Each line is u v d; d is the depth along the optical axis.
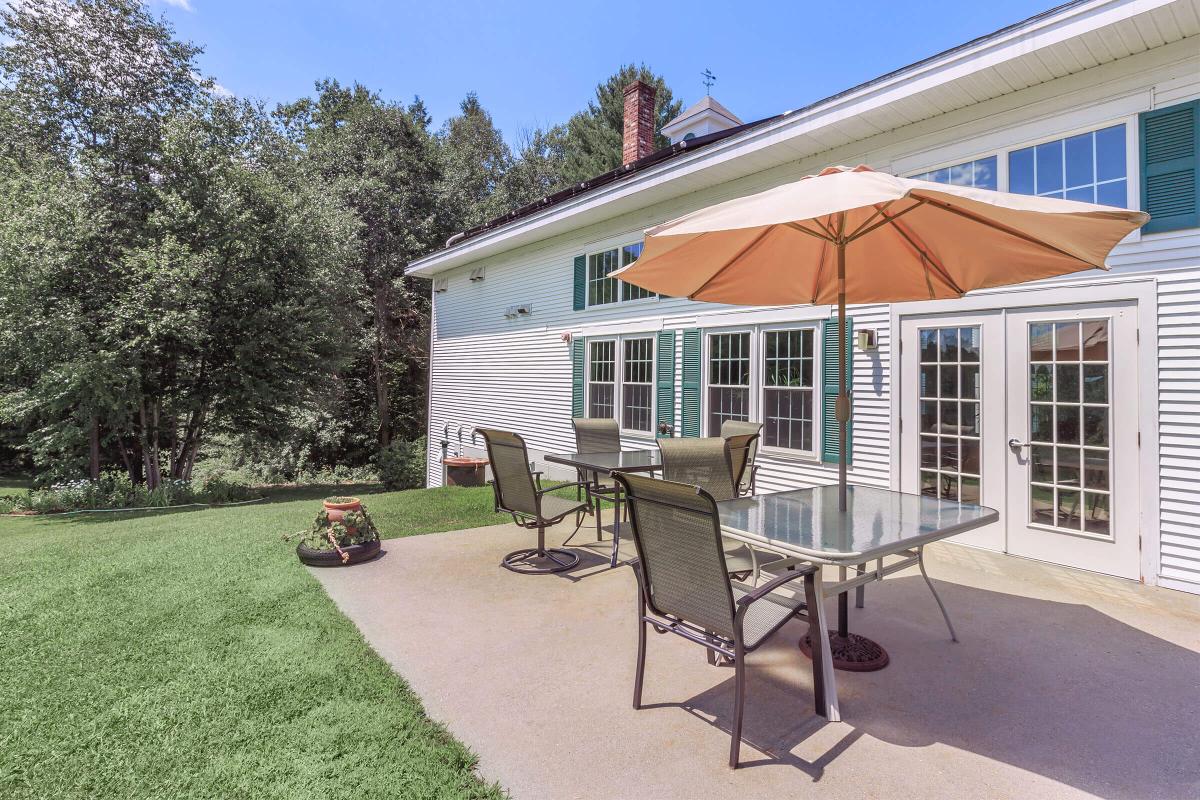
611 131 21.08
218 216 11.81
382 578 3.99
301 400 13.53
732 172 6.61
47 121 12.28
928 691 2.55
